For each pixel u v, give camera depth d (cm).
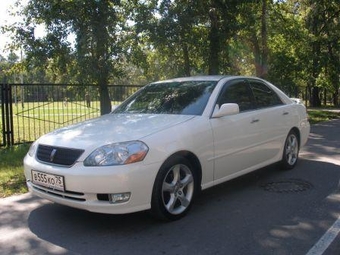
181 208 486
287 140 703
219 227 458
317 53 2628
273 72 2372
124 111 599
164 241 422
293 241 418
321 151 916
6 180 673
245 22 1459
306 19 2645
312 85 3067
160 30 1243
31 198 580
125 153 429
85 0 1037
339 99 4309
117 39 1181
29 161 486
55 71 1214
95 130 486
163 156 452
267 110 644
